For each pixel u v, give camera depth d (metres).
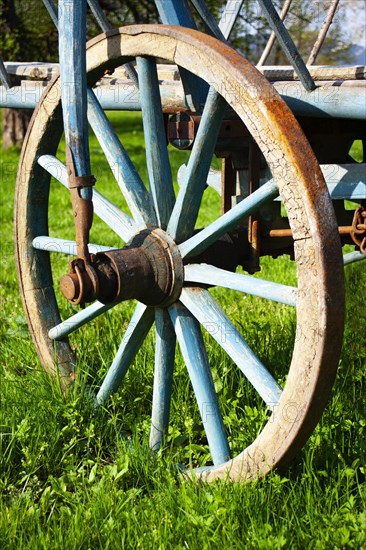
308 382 2.29
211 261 2.80
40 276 3.45
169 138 2.75
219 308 2.68
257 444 2.50
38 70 3.64
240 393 3.31
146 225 2.82
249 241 2.94
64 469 2.94
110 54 2.73
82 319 3.23
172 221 2.73
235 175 3.06
